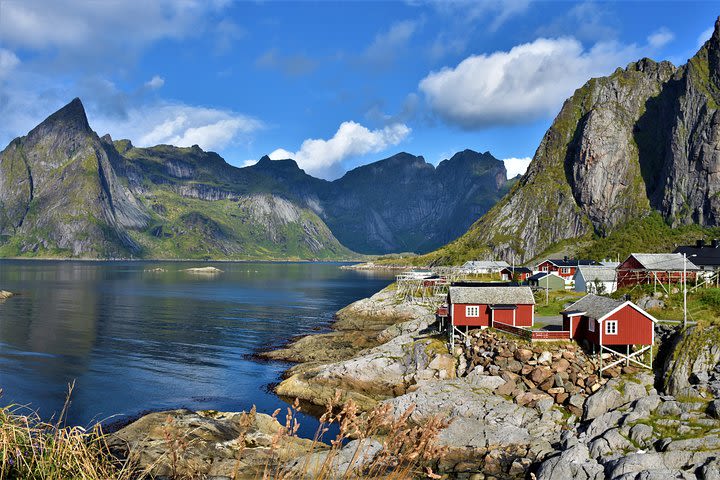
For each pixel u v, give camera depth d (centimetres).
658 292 6575
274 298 16462
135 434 3550
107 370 6425
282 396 5606
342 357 7244
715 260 8656
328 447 3669
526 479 3456
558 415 4238
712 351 4175
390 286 14150
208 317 11556
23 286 18838
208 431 3706
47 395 5288
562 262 13200
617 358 4750
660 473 2994
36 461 1172
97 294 16300
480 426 4156
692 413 3619
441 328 6644
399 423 892
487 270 16775
